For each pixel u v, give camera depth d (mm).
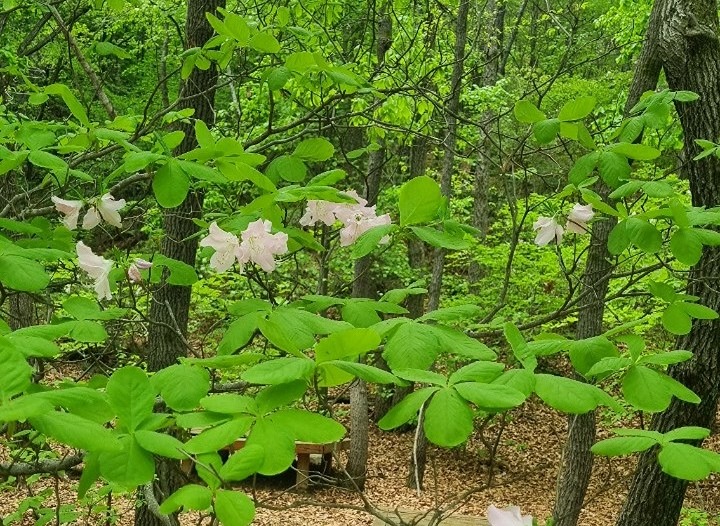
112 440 968
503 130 9750
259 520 7426
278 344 1166
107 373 2689
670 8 3711
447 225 1923
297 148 2242
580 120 2201
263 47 2469
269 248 1846
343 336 1116
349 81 2553
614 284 6770
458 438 1110
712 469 1196
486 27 10359
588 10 13055
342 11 5887
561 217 2418
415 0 6117
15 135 2115
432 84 6508
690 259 1878
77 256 2035
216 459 1117
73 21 3922
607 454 1287
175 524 1976
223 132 4578
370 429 11758
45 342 1338
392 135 6781
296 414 1106
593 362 1418
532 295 8852
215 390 2105
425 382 1215
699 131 3645
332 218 2031
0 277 1578
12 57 4492
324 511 8141
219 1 4496
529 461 10047
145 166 1711
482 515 8430
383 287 11539
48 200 3205
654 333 6375
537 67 12031
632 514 4102
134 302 1999
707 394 3764
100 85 3574
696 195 3693
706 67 3607
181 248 4320
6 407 920
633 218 1982
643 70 5270
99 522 3699
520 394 1150
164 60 6168
